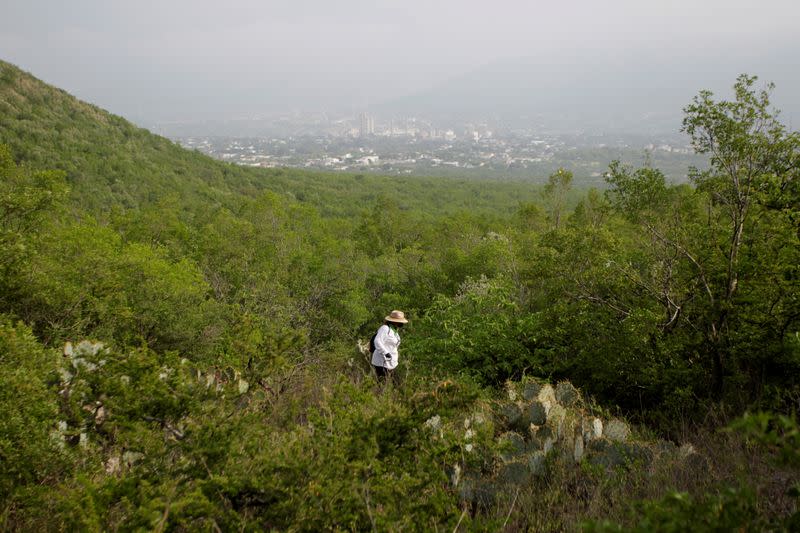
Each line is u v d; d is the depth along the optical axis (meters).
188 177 54.94
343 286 13.57
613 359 5.25
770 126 4.97
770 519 2.24
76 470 3.09
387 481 2.63
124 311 8.70
